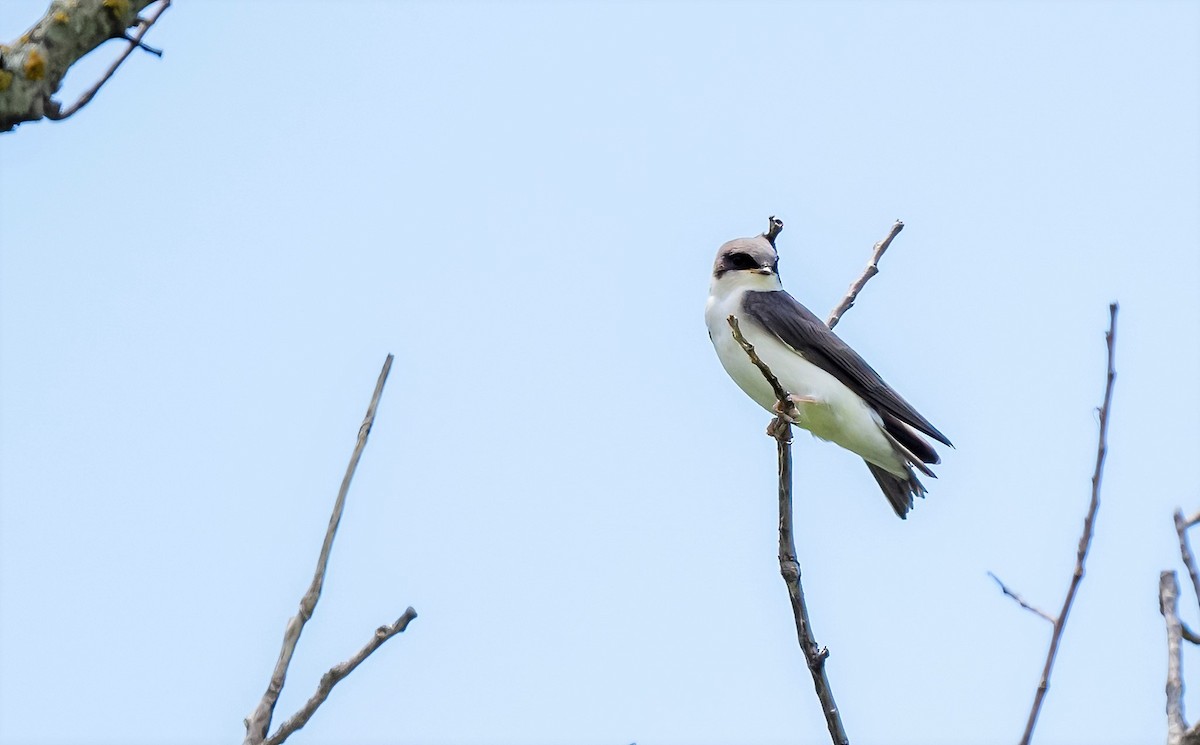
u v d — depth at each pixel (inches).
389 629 262.7
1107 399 311.4
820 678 412.5
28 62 286.2
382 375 285.9
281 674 258.8
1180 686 285.6
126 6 297.7
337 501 273.7
